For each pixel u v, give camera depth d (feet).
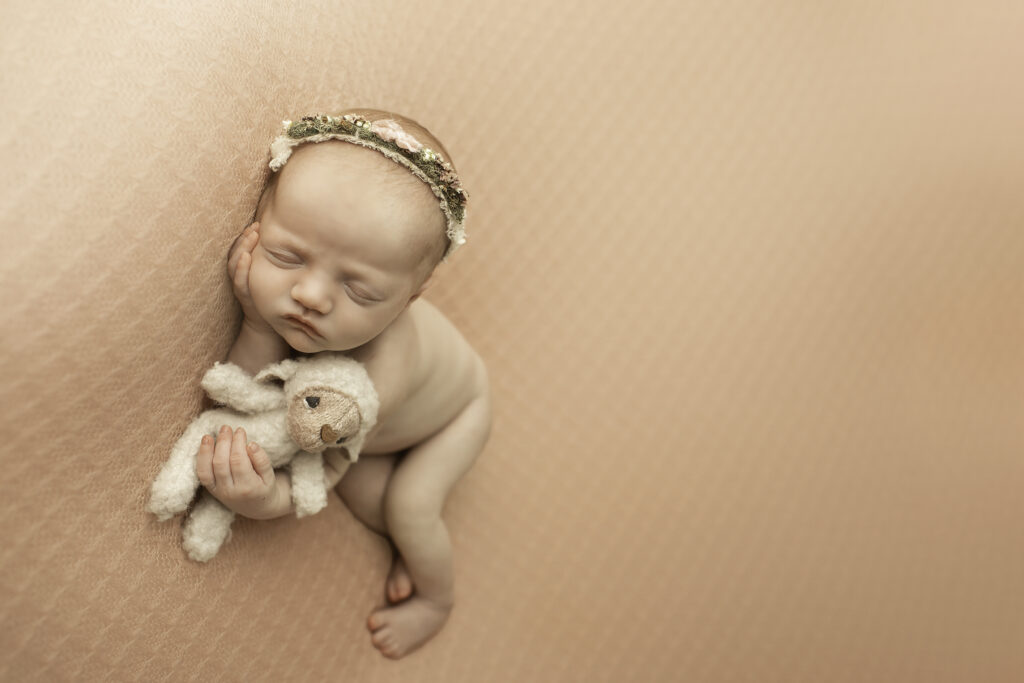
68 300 2.62
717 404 4.04
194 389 2.92
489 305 3.86
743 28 4.29
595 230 4.00
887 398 4.23
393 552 3.59
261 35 3.06
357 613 3.45
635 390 3.97
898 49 4.46
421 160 2.80
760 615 3.90
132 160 2.72
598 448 3.90
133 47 2.78
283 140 2.89
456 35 3.81
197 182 2.83
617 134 4.06
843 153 4.34
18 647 2.61
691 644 3.82
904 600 4.05
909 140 4.42
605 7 4.09
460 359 3.38
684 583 3.86
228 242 2.92
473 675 3.59
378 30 3.57
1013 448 4.33
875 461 4.16
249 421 2.92
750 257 4.17
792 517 4.02
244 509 2.90
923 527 4.15
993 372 4.40
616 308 4.00
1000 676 4.07
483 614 3.67
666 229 4.09
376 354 3.01
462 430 3.44
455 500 3.74
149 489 2.82
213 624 2.98
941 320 4.37
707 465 3.99
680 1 4.22
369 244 2.74
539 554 3.76
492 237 3.86
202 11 2.92
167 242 2.78
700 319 4.08
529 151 3.92
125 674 2.79
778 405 4.10
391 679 3.48
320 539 3.36
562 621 3.72
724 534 3.94
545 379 3.89
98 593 2.72
